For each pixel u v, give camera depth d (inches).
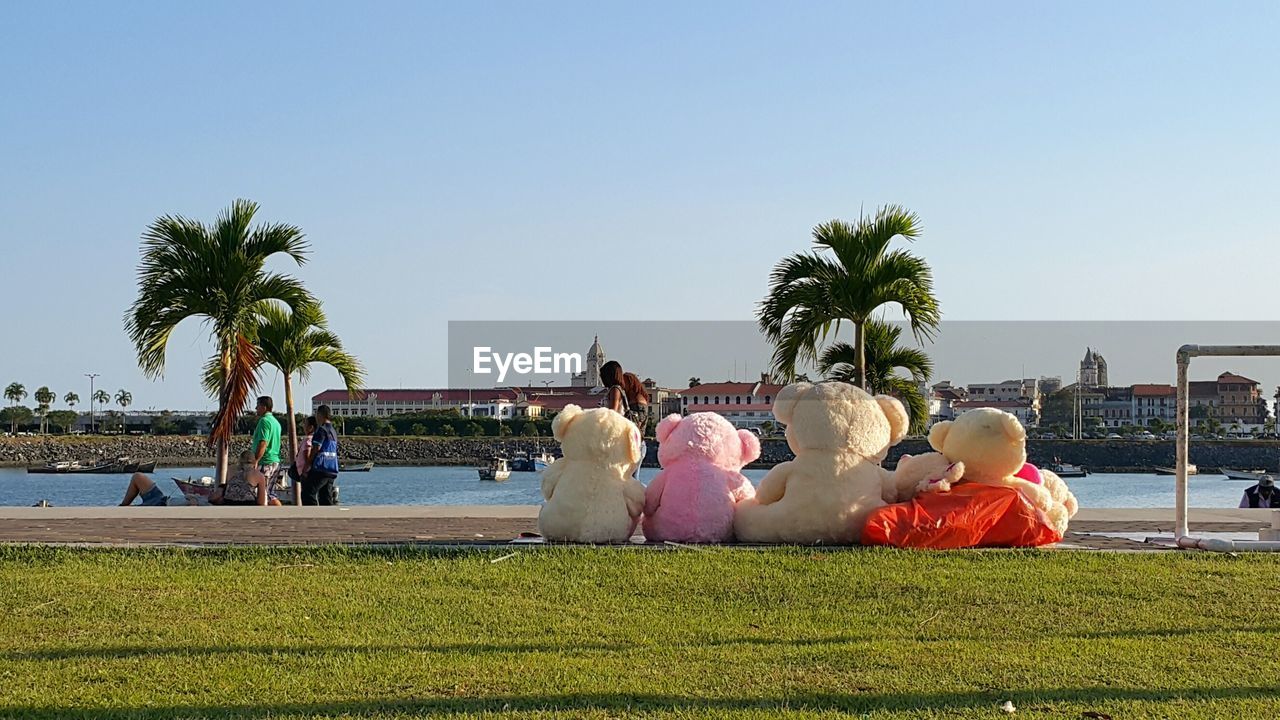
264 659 246.4
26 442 4840.1
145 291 735.1
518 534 448.1
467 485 2566.4
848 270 631.8
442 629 277.3
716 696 219.0
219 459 748.0
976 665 243.4
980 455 397.1
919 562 352.2
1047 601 307.9
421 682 228.2
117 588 319.3
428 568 347.3
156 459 4522.6
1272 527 423.5
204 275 730.2
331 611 294.2
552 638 269.6
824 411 394.0
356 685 226.2
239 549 374.6
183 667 239.5
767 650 256.5
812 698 218.1
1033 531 390.0
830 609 300.2
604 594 314.5
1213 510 587.2
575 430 404.5
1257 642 266.5
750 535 396.8
